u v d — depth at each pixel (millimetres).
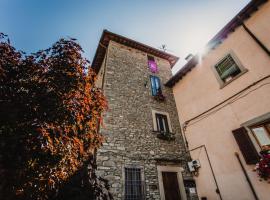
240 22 7457
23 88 3543
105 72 9188
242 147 6297
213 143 7445
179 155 8188
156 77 10891
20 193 2982
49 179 3254
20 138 3062
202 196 7238
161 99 9719
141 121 8250
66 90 3740
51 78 3738
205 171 7418
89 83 4391
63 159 3453
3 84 3393
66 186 4352
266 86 6176
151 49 11961
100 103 4652
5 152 2961
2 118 3068
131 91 9117
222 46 8156
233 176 6402
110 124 7402
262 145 5898
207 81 8531
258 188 5645
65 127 3562
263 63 6430
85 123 4145
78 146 3854
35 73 3793
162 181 7078
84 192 4652
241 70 7086
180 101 9914
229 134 6926
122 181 6328
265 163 5363
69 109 3660
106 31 10445
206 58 8828
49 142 3180
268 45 6383
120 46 10992
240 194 6059
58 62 4023
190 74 9648
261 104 6168
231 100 7195
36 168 3168
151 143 7828
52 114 3461
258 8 7000
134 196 6324
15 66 3732
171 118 9359
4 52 3734
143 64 11039
